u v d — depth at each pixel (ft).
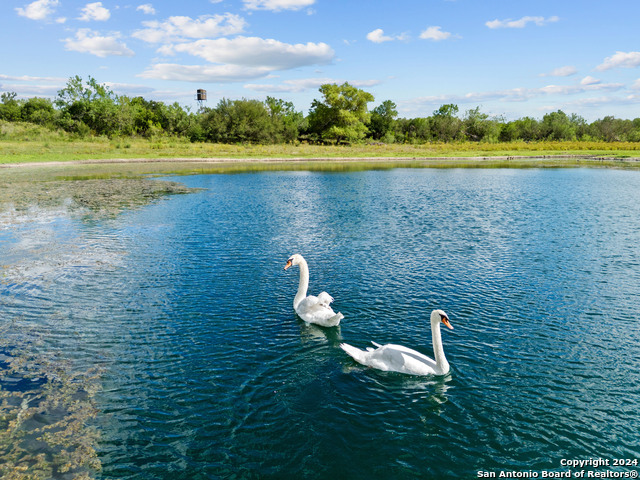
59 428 22.97
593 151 288.51
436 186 123.54
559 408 25.09
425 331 34.32
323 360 30.12
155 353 30.89
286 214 80.69
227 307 38.70
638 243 59.82
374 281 45.16
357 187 121.08
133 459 21.02
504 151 291.38
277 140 337.93
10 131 281.54
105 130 320.09
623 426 23.62
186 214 79.61
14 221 72.02
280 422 23.80
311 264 50.65
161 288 43.01
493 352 31.24
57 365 29.09
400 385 27.20
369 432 23.07
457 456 21.45
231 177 144.56
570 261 51.83
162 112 345.72
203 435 22.74
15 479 19.48
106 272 47.34
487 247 58.08
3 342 32.09
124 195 101.71
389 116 429.79
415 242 60.80
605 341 32.89
